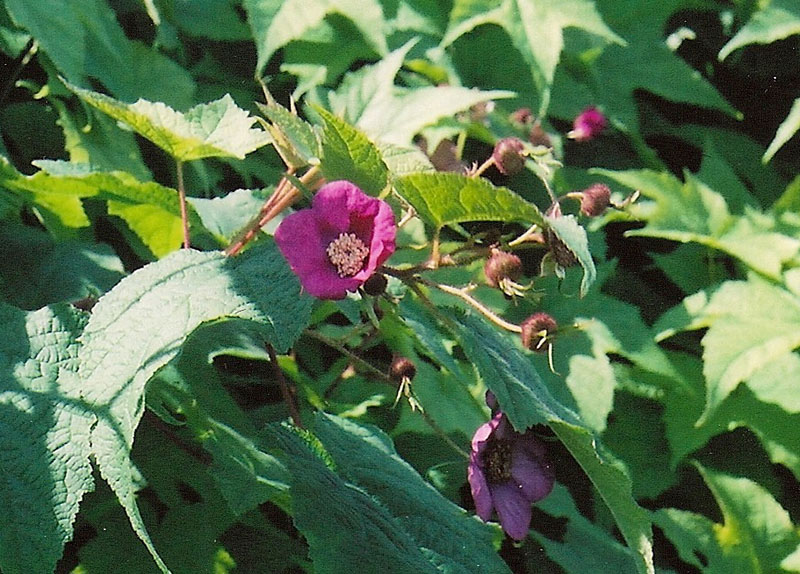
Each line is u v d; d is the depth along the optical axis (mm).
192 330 498
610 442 947
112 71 812
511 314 884
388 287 592
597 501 887
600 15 942
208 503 614
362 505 543
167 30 864
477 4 934
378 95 755
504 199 483
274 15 833
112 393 492
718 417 933
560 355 892
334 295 485
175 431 619
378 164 508
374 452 588
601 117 933
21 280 655
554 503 807
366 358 785
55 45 748
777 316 930
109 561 604
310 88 901
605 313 921
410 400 580
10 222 689
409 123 737
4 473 493
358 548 522
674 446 930
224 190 864
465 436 763
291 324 512
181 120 555
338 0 878
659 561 943
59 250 668
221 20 891
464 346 510
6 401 507
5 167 630
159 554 607
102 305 514
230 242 570
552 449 882
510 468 571
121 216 669
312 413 688
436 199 495
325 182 542
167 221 667
